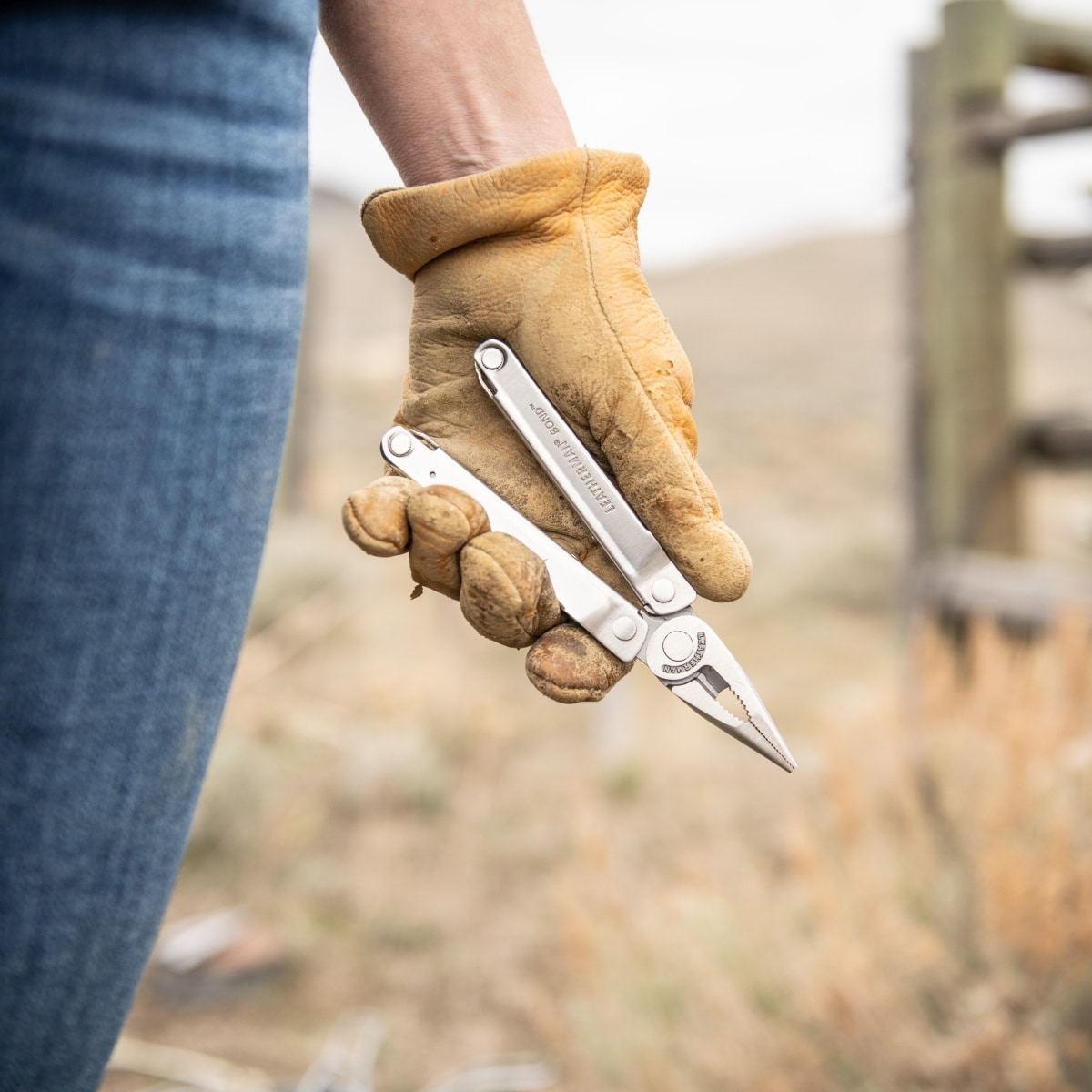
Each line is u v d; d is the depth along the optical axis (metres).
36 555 0.62
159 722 0.67
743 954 2.26
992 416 3.76
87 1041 0.70
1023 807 2.21
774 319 27.41
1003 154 3.71
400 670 5.82
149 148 0.63
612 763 4.30
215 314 0.66
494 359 0.83
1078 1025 1.91
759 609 8.39
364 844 3.86
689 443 0.85
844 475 15.68
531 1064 2.65
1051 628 3.22
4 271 0.61
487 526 0.82
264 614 6.39
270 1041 2.77
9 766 0.63
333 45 0.85
